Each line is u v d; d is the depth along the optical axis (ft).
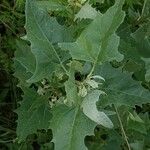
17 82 1.80
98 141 1.62
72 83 1.05
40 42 1.08
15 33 1.79
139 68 1.46
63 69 1.12
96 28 0.98
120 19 0.95
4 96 1.86
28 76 1.37
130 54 1.42
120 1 0.95
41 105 1.35
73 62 1.11
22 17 1.77
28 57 1.28
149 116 1.73
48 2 1.31
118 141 1.50
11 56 1.81
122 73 1.18
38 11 1.07
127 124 1.46
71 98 1.05
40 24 1.08
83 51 1.02
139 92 1.18
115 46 1.00
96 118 1.01
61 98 1.23
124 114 1.44
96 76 1.09
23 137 1.34
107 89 1.18
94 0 1.47
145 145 1.51
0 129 1.79
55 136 1.05
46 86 1.32
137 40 1.42
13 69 1.80
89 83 1.08
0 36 1.81
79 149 1.03
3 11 1.83
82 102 1.05
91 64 1.15
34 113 1.34
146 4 1.58
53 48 1.11
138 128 1.46
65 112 1.07
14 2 1.79
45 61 1.09
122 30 1.53
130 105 1.18
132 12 1.63
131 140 1.50
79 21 1.33
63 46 1.01
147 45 1.40
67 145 1.04
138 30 1.43
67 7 1.34
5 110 1.89
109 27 0.97
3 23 1.79
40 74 1.08
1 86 1.90
